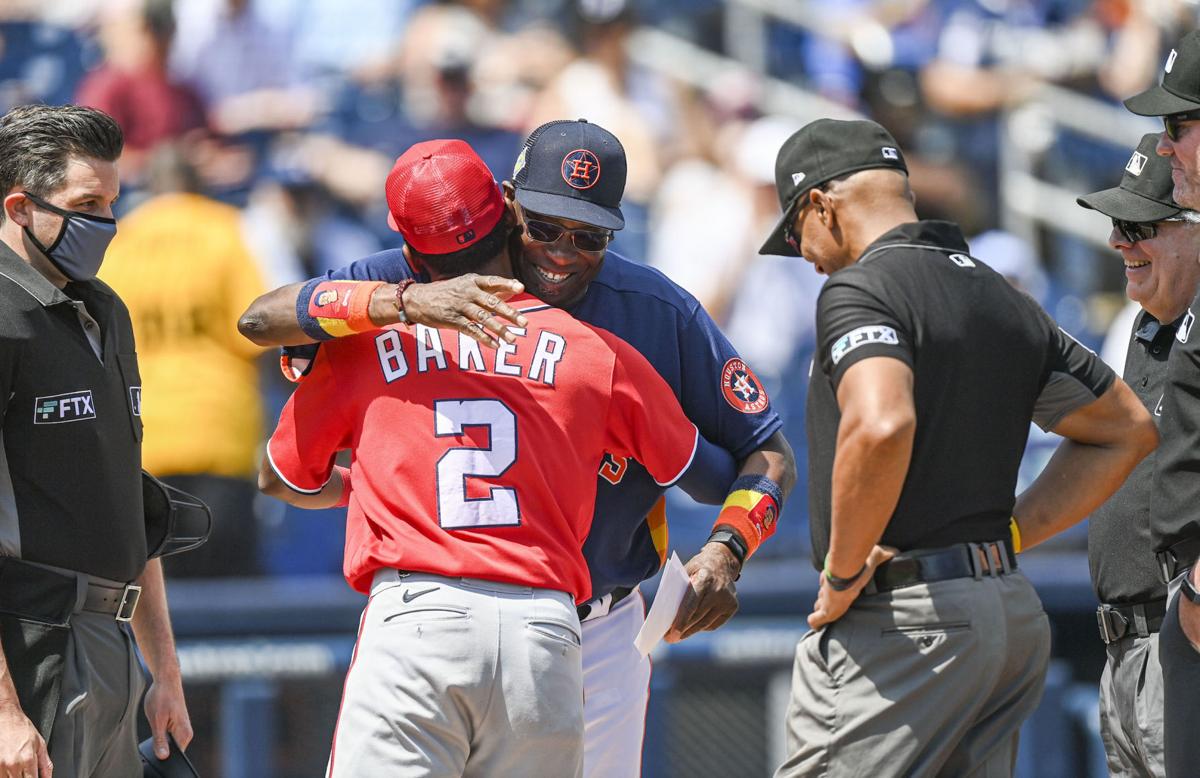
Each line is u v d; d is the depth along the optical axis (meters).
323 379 12.30
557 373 11.92
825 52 33.62
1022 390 11.93
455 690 11.34
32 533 12.21
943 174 32.38
